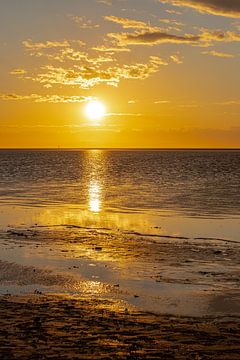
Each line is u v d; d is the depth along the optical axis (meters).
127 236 30.72
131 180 81.12
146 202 49.00
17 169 117.25
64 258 24.53
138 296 18.27
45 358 11.59
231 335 13.78
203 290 19.06
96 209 44.09
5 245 27.88
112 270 22.16
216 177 86.88
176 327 14.54
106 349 12.34
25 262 23.62
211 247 27.28
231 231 32.31
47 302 17.08
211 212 41.34
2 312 15.62
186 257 24.78
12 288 19.12
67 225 35.22
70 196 55.72
